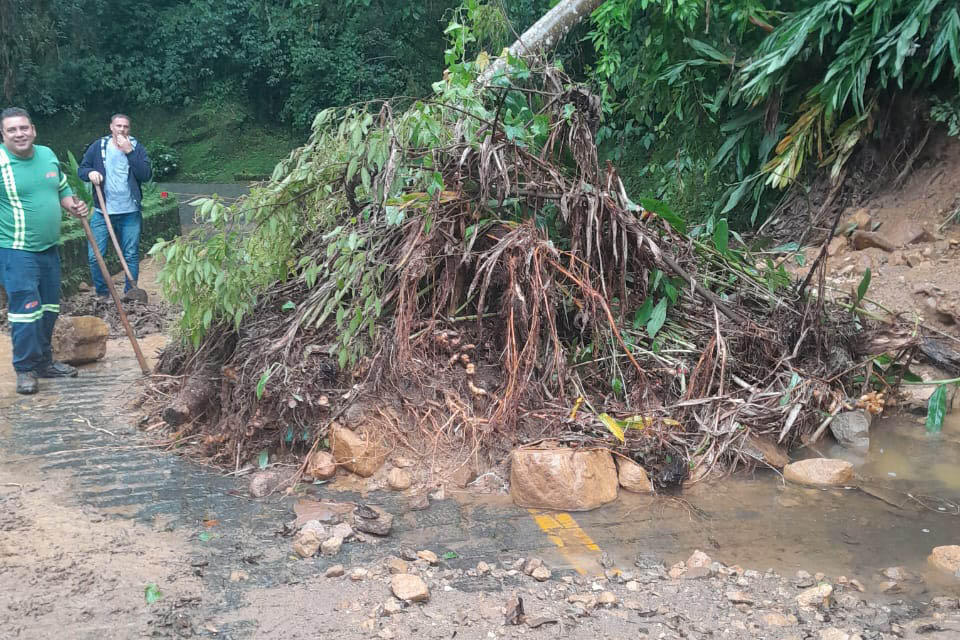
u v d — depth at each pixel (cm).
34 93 2670
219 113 2819
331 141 493
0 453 448
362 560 335
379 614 293
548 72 525
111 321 746
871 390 528
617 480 411
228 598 304
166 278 469
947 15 679
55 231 565
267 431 440
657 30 873
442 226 466
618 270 496
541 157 489
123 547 342
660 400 466
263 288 514
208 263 462
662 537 361
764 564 338
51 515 371
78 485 407
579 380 462
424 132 468
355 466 416
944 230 713
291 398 430
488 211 471
